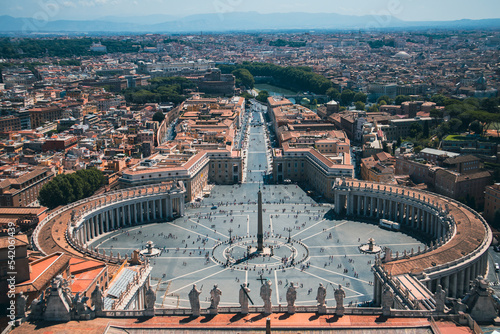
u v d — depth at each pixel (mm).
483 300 136250
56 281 137125
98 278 180625
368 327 134250
